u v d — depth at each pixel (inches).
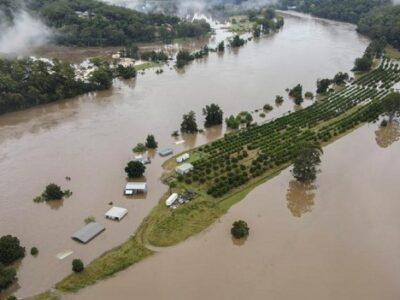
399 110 5565.9
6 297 3006.9
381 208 3956.7
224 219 3791.8
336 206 3991.1
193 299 2992.1
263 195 4138.8
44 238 3570.4
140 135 5418.3
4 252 3250.5
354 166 4660.4
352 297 3006.9
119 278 3171.8
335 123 5625.0
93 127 5703.7
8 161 4845.0
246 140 5177.2
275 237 3587.6
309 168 4229.8
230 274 3208.7
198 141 5255.9
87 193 4183.1
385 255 3393.2
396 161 4776.1
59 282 3122.5
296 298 2994.6
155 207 3951.8
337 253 3412.9
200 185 4252.0
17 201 4087.1
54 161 4813.0
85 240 3494.1
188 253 3410.4
